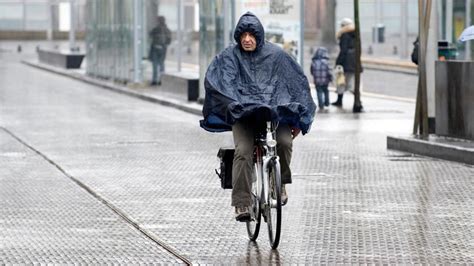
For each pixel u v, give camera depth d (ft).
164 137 144.77
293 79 71.87
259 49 72.28
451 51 134.10
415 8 310.65
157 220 82.43
